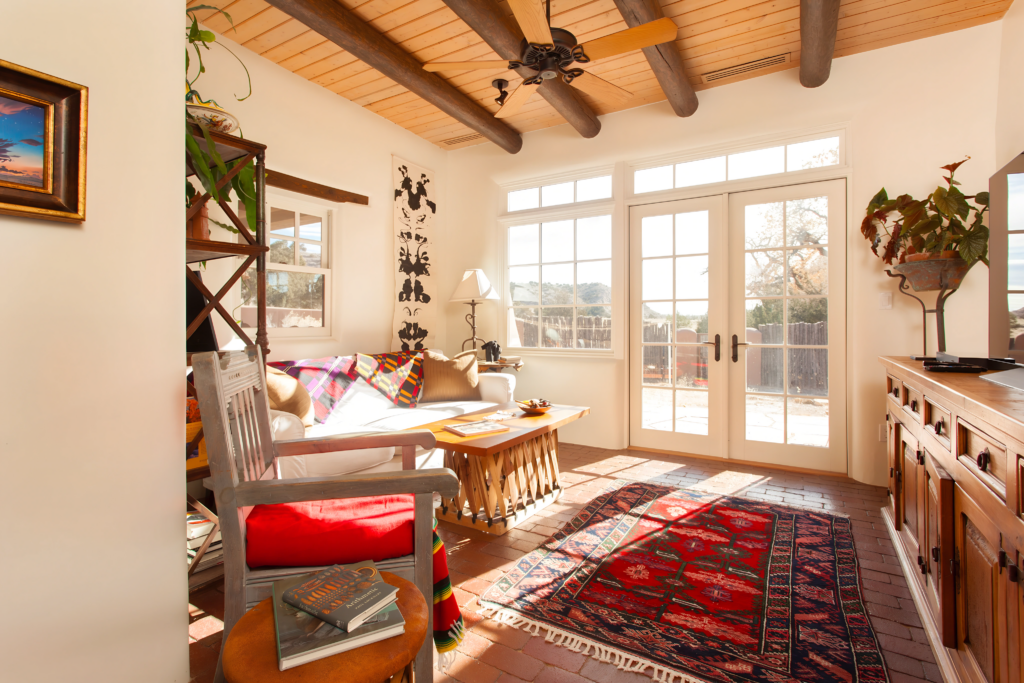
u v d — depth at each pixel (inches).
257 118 122.1
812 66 116.0
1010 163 60.7
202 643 62.2
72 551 40.3
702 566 80.3
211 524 84.0
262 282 77.9
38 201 37.9
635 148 153.5
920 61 115.9
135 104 44.9
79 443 40.8
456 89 138.9
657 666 56.5
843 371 129.6
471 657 59.2
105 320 42.6
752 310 141.5
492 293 167.3
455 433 95.7
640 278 158.2
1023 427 34.0
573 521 99.5
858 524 96.3
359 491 43.2
